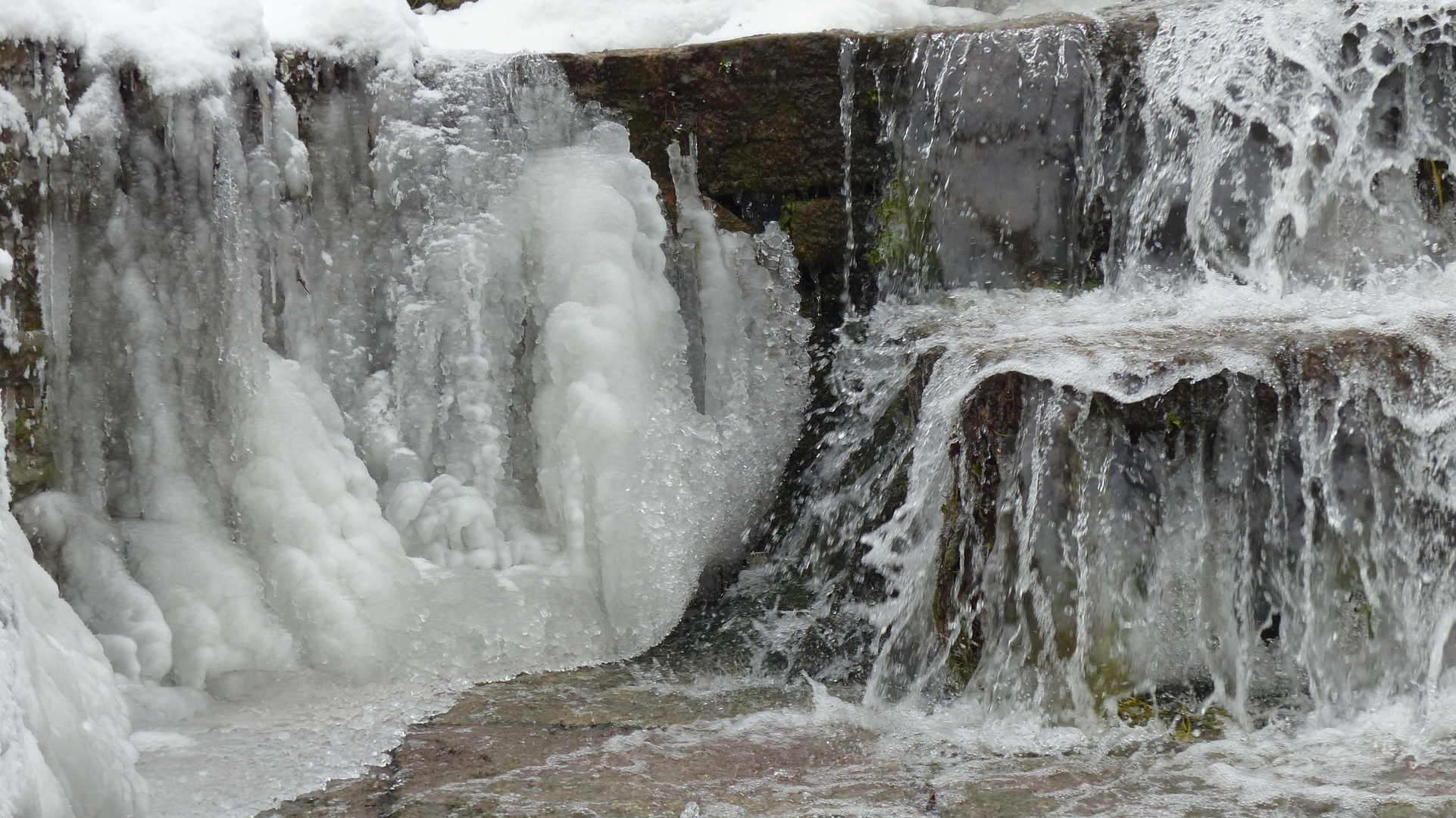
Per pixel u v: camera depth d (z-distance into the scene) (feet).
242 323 11.90
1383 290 12.29
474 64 13.67
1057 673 10.47
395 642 11.85
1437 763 9.22
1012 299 13.73
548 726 10.70
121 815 8.41
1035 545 10.53
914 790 9.20
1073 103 13.65
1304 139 12.62
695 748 10.19
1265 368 10.25
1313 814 8.45
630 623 12.75
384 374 13.20
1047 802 8.87
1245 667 10.37
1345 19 12.67
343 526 12.00
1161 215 13.33
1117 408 10.38
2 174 10.57
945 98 13.93
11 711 6.99
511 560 12.88
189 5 11.85
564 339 13.08
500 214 13.42
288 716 10.85
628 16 15.90
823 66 14.29
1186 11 13.62
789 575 13.94
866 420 13.76
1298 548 10.37
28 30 10.65
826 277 14.80
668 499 13.12
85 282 11.43
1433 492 10.03
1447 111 12.61
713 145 14.53
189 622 11.28
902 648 11.61
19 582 8.68
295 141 12.44
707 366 14.48
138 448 11.74
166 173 11.61
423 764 9.81
